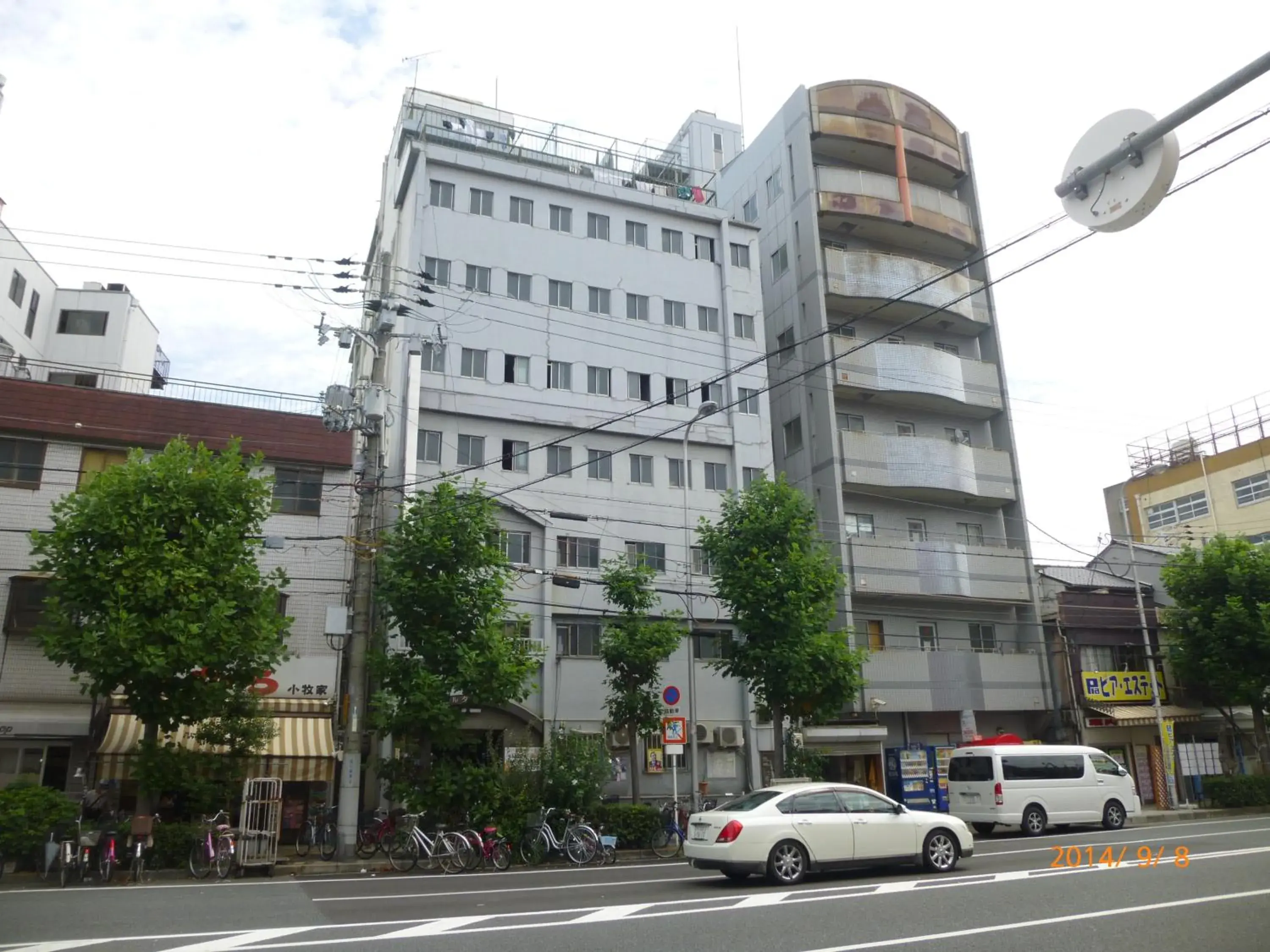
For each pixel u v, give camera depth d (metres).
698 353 32.72
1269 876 13.08
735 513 24.92
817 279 34.53
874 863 14.21
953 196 39.59
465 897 13.05
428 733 19.61
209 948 9.07
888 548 32.25
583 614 28.02
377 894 13.52
